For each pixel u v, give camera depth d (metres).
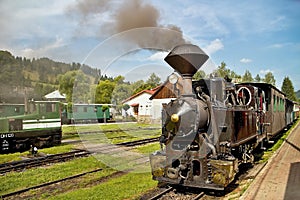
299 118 58.44
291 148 15.03
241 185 8.42
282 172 9.53
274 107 15.10
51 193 8.09
